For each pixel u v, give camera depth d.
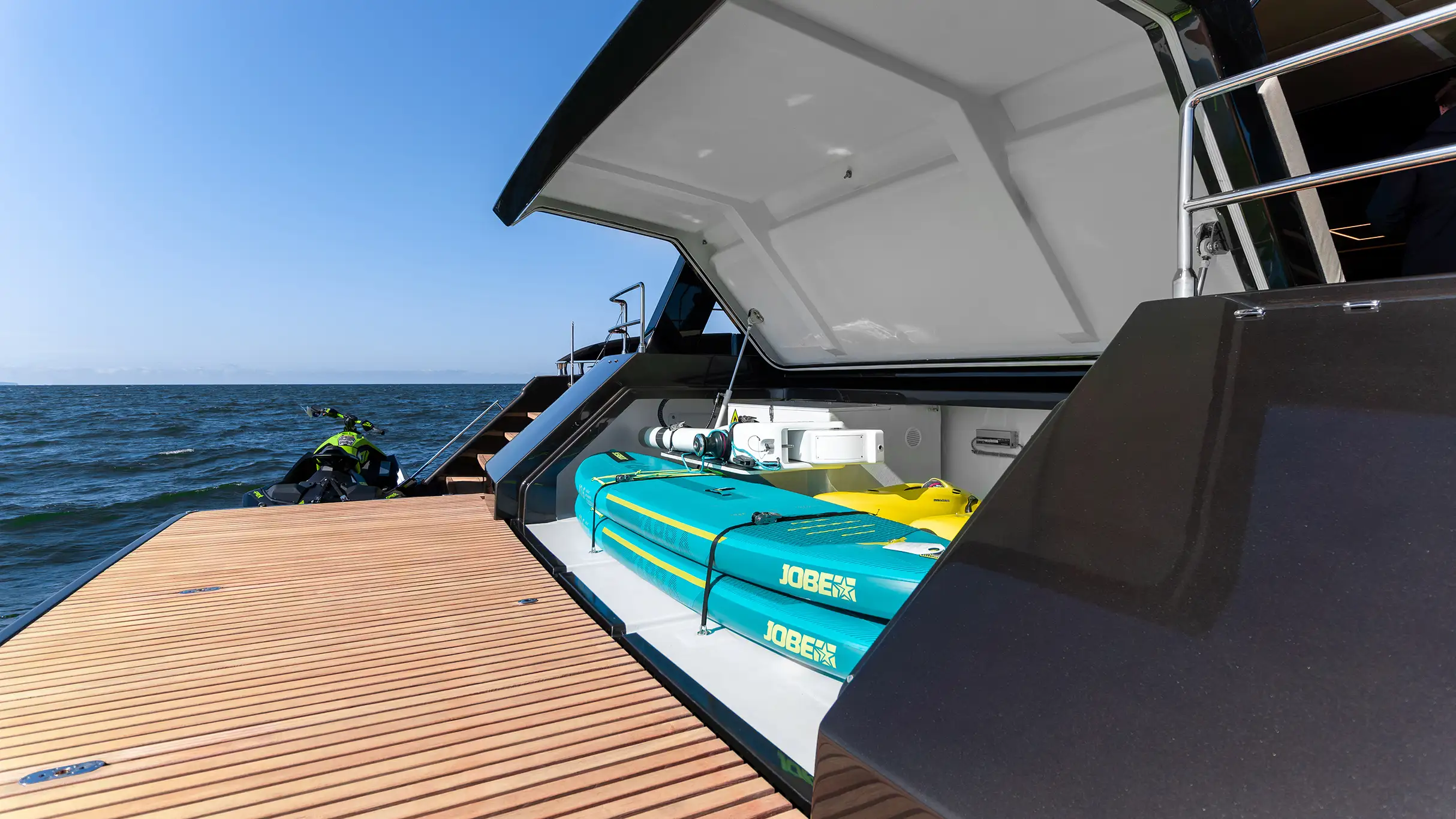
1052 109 2.20
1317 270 1.77
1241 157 1.59
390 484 6.29
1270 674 0.58
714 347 4.86
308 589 2.48
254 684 1.70
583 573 2.86
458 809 1.18
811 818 0.75
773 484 2.95
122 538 9.83
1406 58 2.76
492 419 7.06
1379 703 0.53
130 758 1.35
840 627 1.77
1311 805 0.49
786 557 1.95
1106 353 1.18
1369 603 0.60
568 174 3.17
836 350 4.09
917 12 1.89
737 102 2.43
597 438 4.06
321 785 1.25
